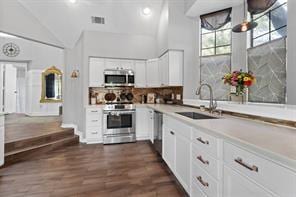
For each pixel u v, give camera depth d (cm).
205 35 375
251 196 105
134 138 431
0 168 280
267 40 264
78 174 260
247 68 299
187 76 385
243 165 110
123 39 452
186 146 199
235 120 193
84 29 423
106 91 475
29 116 719
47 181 239
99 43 432
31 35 362
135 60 465
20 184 231
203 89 372
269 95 258
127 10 414
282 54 239
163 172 267
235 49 320
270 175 92
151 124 402
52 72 750
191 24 385
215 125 163
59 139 408
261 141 109
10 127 473
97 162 305
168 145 268
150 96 495
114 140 416
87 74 424
